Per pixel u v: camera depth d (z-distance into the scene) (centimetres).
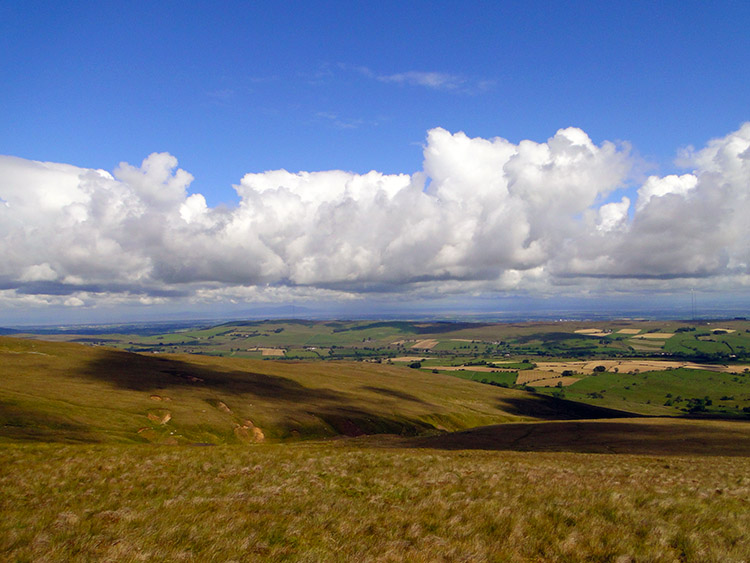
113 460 2716
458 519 1569
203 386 9875
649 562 1247
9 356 9756
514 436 6625
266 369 14500
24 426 4922
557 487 2128
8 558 1204
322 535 1410
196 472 2456
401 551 1288
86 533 1380
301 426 8262
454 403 14488
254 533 1392
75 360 10362
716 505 1855
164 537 1345
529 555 1305
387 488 2125
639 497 1923
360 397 12512
